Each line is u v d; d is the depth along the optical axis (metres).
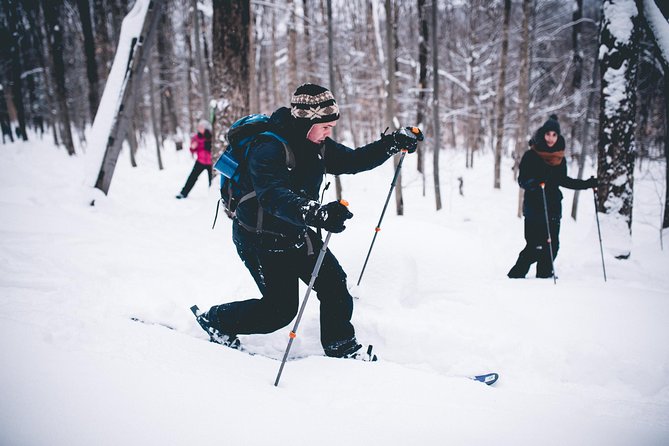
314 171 2.03
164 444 1.29
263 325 2.18
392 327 2.74
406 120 18.08
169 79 19.09
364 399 1.76
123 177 10.86
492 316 2.96
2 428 1.25
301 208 1.72
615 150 5.09
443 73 16.88
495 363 2.47
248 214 1.97
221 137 6.49
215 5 6.35
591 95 8.72
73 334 1.95
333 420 1.55
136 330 2.12
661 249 5.09
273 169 1.81
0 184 6.74
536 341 2.62
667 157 5.43
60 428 1.29
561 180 3.93
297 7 15.02
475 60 16.56
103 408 1.41
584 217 9.45
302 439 1.41
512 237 7.11
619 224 5.11
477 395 1.86
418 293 3.36
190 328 2.57
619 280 4.15
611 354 2.45
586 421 1.69
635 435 1.60
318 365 2.12
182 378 1.69
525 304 3.10
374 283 3.28
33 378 1.50
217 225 5.32
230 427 1.42
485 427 1.58
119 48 5.79
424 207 10.27
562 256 5.08
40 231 4.04
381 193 11.95
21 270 3.07
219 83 6.48
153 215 5.79
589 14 17.20
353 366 2.10
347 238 3.87
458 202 11.12
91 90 13.02
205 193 9.19
